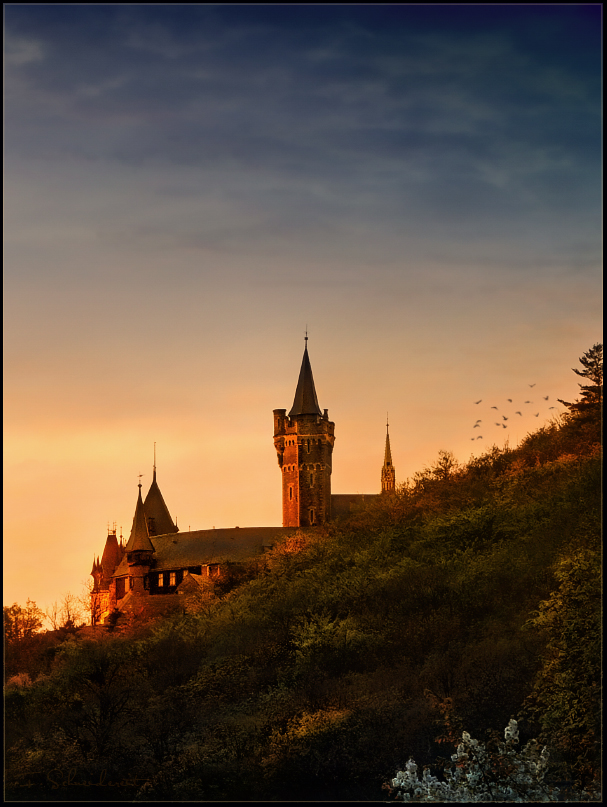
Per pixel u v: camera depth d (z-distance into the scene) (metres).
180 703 54.12
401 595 63.00
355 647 55.59
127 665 70.38
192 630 78.75
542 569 58.62
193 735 48.44
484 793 27.48
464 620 55.91
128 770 44.94
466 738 28.48
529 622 49.44
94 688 61.31
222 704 54.41
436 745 40.22
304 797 38.50
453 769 33.78
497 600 57.50
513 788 27.53
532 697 40.25
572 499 68.25
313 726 42.88
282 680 55.19
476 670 45.72
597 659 36.72
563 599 43.16
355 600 65.50
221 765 42.69
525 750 28.61
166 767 43.34
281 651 62.03
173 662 67.94
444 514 79.31
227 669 60.50
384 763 39.38
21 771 45.50
